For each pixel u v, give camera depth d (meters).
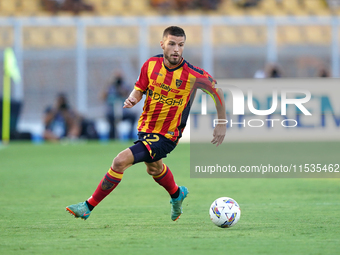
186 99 17.50
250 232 15.77
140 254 13.02
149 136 17.17
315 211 19.62
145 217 18.78
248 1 85.00
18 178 31.81
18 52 73.50
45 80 82.31
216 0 84.81
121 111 64.62
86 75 83.31
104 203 22.27
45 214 19.55
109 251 13.36
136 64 83.44
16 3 82.69
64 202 22.80
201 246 13.84
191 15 83.25
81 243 14.34
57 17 75.50
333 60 76.62
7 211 20.31
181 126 17.67
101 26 81.19
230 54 82.44
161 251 13.30
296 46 83.44
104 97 65.62
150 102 17.41
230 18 74.81
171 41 16.69
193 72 17.39
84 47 73.69
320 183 28.67
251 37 82.50
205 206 21.33
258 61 82.75
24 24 73.31
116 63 83.69
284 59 83.56
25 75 81.94
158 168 17.44
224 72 82.38
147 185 28.41
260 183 29.02
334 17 75.50
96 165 39.03
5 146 58.47
